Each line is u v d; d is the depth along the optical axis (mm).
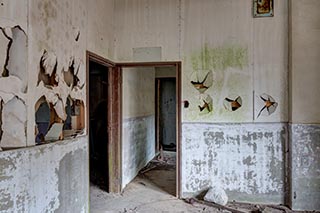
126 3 4648
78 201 3232
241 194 4430
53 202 2650
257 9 4348
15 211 2070
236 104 4422
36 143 2439
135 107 5902
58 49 2779
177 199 4523
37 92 2432
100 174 5914
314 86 4094
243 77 4398
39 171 2400
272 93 4332
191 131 4543
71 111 3146
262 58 4348
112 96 4820
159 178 5766
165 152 8633
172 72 8516
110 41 4453
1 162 1928
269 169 4359
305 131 4113
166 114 9281
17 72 2207
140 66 4664
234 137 4438
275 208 4172
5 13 2066
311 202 4105
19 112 2221
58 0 2775
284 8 4289
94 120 6312
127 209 4102
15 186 2072
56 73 2744
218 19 4445
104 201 4434
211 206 4207
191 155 4547
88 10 3549
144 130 6781
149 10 4602
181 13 4523
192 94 4523
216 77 4465
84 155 3412
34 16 2379
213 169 4496
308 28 4090
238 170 4434
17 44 2207
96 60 3955
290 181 4223
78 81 3254
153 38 4594
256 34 4359
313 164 4105
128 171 5379
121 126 4910
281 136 4324
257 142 4383
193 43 4500
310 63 4098
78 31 3232
